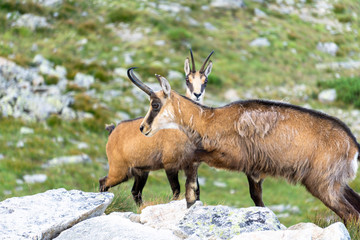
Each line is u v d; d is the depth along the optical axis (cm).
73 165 5453
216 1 10706
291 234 1647
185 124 2347
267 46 9338
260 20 10306
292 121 2236
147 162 3002
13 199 2197
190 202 2292
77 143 6078
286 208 4275
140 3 10206
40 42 8850
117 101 7238
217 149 2311
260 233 1678
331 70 9088
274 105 2286
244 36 9562
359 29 10969
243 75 8381
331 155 2180
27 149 5709
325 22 10875
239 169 2320
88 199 2259
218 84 7919
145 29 9312
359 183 4231
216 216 1947
